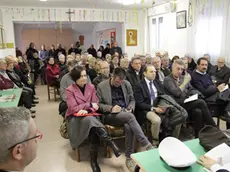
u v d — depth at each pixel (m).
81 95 2.55
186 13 5.51
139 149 2.67
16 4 6.27
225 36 4.43
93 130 2.30
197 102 2.79
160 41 6.84
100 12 7.24
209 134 1.68
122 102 2.69
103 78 3.29
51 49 9.34
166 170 1.33
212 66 4.51
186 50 5.58
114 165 2.38
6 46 6.62
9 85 3.73
